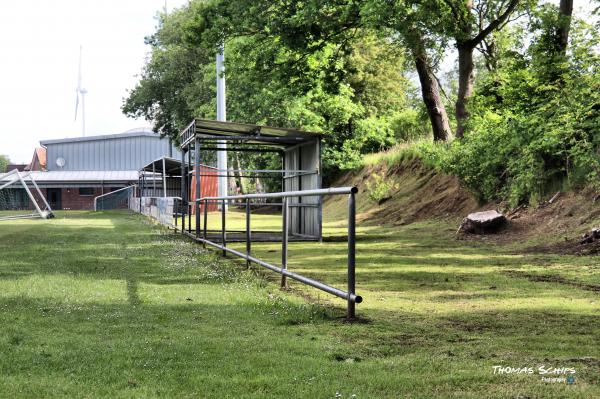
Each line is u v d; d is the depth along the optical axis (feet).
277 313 16.17
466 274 25.23
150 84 155.33
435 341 12.89
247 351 11.89
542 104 48.03
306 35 61.72
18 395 9.04
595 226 35.04
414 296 19.66
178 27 149.07
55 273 25.75
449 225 51.49
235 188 145.38
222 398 8.92
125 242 46.01
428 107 73.05
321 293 20.38
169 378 9.97
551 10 51.83
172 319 15.38
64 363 10.94
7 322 14.92
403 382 9.64
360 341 12.89
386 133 120.26
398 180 84.38
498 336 13.39
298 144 56.85
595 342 12.68
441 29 58.39
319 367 10.64
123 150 237.45
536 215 42.24
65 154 237.25
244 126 52.39
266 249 39.55
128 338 13.08
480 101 60.39
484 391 9.14
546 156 43.70
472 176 52.85
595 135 40.01
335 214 88.63
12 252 36.73
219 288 21.20
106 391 9.25
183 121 151.53
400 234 50.11
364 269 27.45
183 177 62.95
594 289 20.68
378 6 55.72
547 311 16.67
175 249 39.29
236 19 64.69
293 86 71.41
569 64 46.98
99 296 19.20
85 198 215.31
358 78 124.67
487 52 66.64
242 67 72.08
